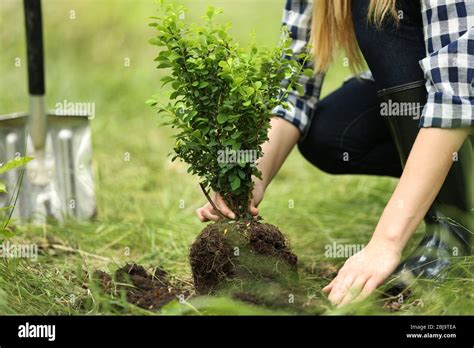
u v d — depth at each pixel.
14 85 8.74
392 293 3.74
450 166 3.64
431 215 4.03
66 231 5.02
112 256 4.75
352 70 4.40
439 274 3.82
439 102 3.58
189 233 5.24
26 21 5.60
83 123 5.81
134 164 6.95
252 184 3.81
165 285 3.97
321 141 4.82
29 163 5.59
